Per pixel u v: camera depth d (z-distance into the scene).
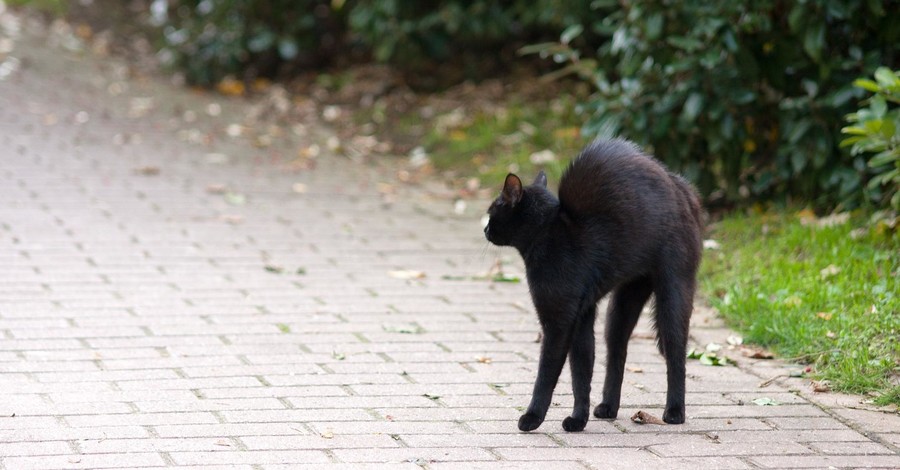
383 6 17.67
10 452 6.36
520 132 15.93
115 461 6.26
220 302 9.82
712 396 7.78
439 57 18.56
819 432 7.02
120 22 22.16
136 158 15.03
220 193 13.81
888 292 9.05
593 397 7.92
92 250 11.23
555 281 6.81
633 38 12.06
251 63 19.73
